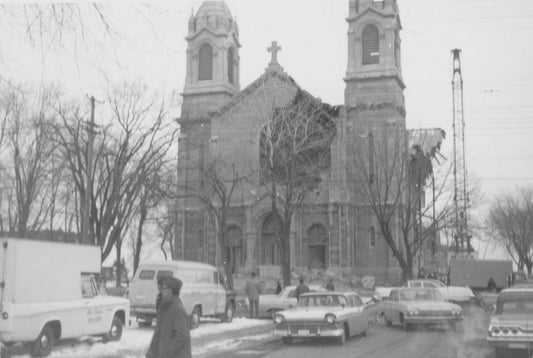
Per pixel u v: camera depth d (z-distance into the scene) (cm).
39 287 1616
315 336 1916
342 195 5753
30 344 1588
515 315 1603
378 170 4919
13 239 1565
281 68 5988
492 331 1543
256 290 2894
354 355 1688
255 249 5859
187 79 6769
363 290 5300
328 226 5806
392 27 6216
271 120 4897
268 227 5944
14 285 1550
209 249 6122
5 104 3900
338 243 5716
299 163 5306
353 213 5834
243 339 2042
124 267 7894
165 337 821
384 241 5794
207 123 6406
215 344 1914
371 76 6100
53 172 4659
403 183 5159
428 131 6088
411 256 4581
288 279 3938
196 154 6216
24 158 4297
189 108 6550
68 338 1811
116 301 1912
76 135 3738
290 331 1930
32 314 1548
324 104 5691
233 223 6081
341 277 5562
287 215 4044
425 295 2522
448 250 7406
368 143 5609
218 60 6725
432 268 6494
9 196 5522
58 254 1686
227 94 6662
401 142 5109
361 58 6228
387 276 5722
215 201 5944
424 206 6256
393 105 5994
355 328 2084
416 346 1880
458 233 7044
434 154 5978
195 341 1975
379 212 4662
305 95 5362
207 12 6869
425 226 6319
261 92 5953
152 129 3866
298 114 4584
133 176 3756
